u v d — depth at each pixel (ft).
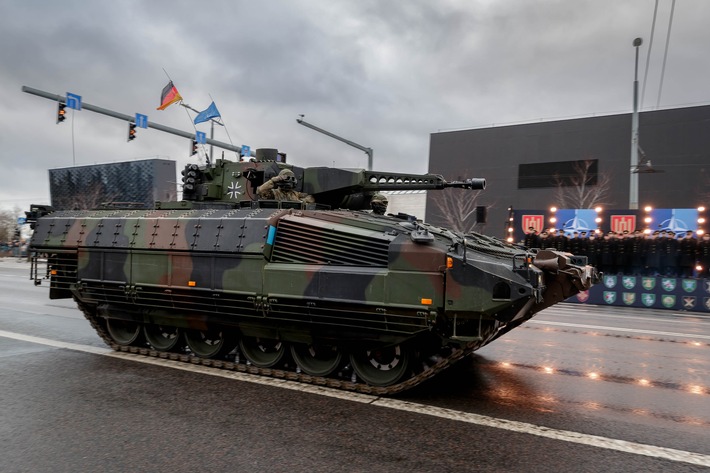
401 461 14.42
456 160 122.93
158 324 26.73
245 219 22.85
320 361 23.21
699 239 56.85
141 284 25.18
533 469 14.10
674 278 56.90
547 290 23.68
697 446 16.10
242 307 22.80
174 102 53.98
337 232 21.27
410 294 19.24
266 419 17.61
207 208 28.17
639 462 14.73
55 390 20.70
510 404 20.12
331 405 19.26
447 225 120.78
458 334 19.54
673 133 101.45
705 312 55.01
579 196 106.52
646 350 31.37
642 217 60.03
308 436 16.14
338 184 29.17
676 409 19.92
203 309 24.13
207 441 15.60
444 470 13.89
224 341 25.36
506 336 35.70
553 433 16.93
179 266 24.13
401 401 20.02
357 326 20.80
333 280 20.48
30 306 46.80
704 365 27.53
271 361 23.84
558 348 31.60
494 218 117.91
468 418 18.22
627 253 59.98
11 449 14.88
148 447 15.10
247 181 29.45
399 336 20.27
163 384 21.70
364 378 21.56
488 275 18.10
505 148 117.50
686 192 100.07
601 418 18.66
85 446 15.14
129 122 64.90
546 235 63.87
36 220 30.55
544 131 113.50
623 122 106.01
